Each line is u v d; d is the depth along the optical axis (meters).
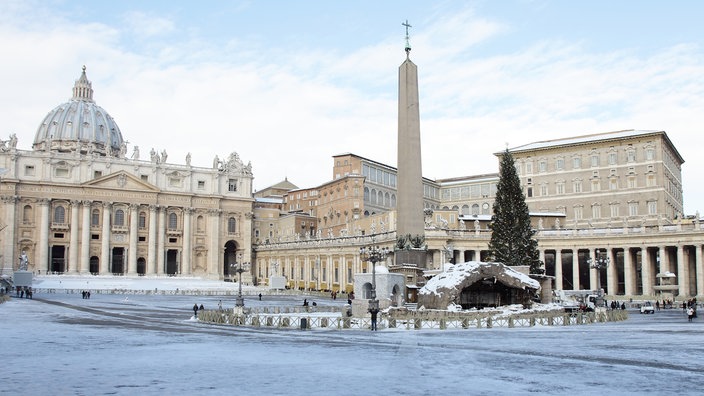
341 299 90.62
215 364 21.22
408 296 48.09
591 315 43.44
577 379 18.12
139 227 139.75
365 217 113.75
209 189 147.88
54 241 131.25
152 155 143.38
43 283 109.31
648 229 82.75
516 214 67.75
